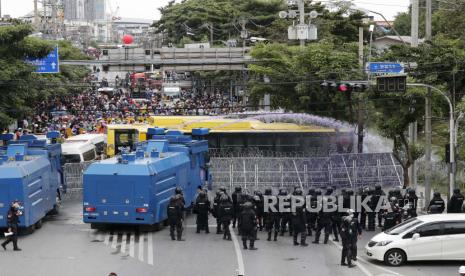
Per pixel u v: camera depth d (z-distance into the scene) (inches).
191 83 4281.5
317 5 3147.1
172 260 901.8
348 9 3095.5
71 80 3277.6
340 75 1708.9
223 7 4650.6
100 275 817.5
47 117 2610.7
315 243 1035.3
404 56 1378.0
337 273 840.9
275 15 4163.4
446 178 1614.2
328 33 2812.5
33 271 836.0
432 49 1348.4
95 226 1123.3
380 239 901.2
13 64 1497.3
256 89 1854.1
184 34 4744.1
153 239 1047.6
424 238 888.3
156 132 1437.0
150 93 4197.8
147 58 2253.9
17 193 1025.5
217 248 984.3
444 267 882.8
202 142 1339.8
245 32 3555.6
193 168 1275.8
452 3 2428.6
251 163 1520.7
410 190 1141.1
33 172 1087.6
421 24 3090.6
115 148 1726.1
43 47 1566.2
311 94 1770.4
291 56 1891.0
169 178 1131.3
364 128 1792.6
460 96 1443.2
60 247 983.6
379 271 855.7
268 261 903.1
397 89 1128.2
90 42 7278.5
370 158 1567.4
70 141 1718.8
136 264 877.2
